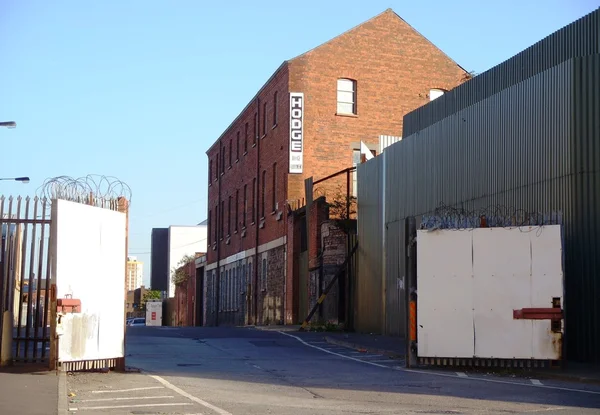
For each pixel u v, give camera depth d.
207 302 63.56
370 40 43.88
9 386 12.04
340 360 19.06
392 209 29.22
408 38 44.56
